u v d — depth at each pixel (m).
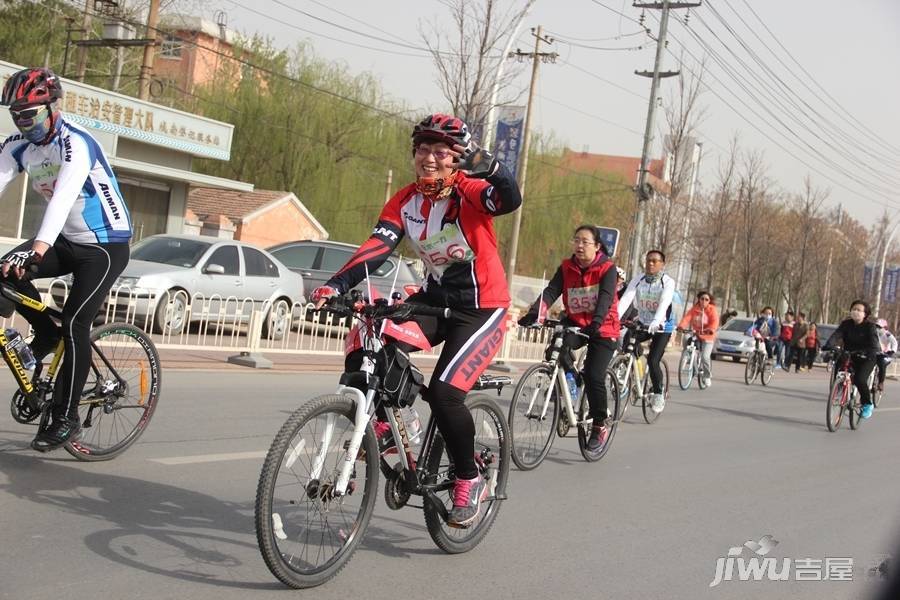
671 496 6.73
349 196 34.06
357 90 34.59
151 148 20.94
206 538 4.54
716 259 41.41
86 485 5.21
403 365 4.27
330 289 4.14
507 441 5.14
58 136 4.91
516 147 24.23
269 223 27.98
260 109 32.34
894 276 51.12
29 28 29.06
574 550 5.11
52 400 5.25
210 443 6.77
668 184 35.91
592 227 7.31
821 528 6.18
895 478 8.54
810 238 46.34
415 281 16.47
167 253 14.14
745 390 17.89
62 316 5.15
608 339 7.61
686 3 25.58
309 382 11.05
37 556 4.03
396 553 4.71
